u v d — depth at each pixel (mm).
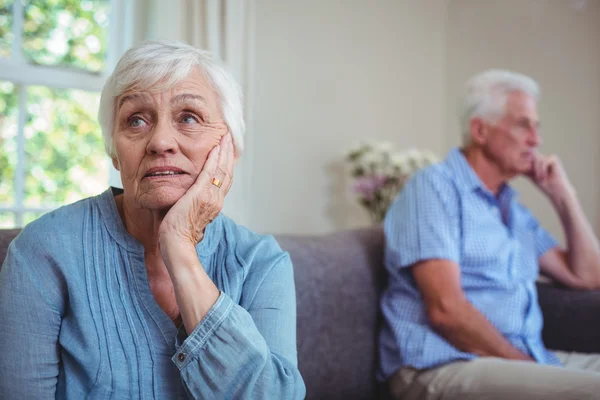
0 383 932
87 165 2578
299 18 3006
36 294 952
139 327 985
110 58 2568
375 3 3295
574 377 1314
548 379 1341
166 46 1019
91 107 2574
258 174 2873
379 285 1811
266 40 2889
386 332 1740
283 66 2949
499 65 3289
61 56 2494
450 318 1581
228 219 1180
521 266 1867
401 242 1699
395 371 1673
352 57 3205
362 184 2787
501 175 1864
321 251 1722
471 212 1750
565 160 3012
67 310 989
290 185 2982
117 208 1048
